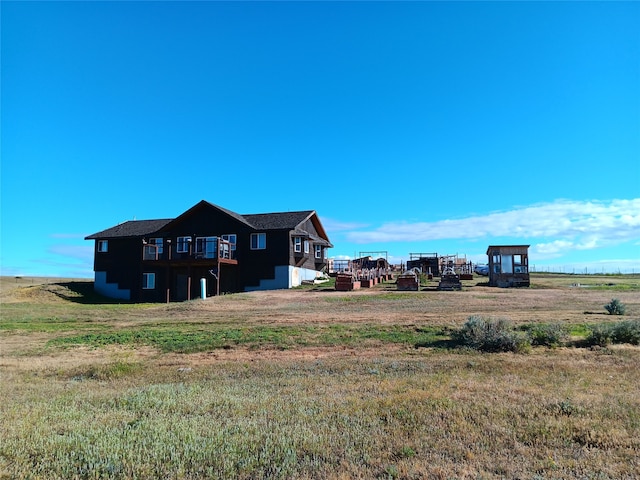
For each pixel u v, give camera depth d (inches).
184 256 1454.2
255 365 433.1
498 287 1307.8
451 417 233.1
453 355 441.4
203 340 578.6
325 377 357.1
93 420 247.8
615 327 490.0
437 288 1264.8
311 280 1549.0
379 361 419.5
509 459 181.2
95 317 914.1
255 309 916.0
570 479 162.4
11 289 1461.6
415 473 167.8
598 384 307.1
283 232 1407.5
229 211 1514.5
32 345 603.5
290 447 193.3
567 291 1156.5
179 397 293.4
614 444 195.6
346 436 207.5
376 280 1475.1
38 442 209.9
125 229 1628.9
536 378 327.0
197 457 184.9
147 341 599.8
